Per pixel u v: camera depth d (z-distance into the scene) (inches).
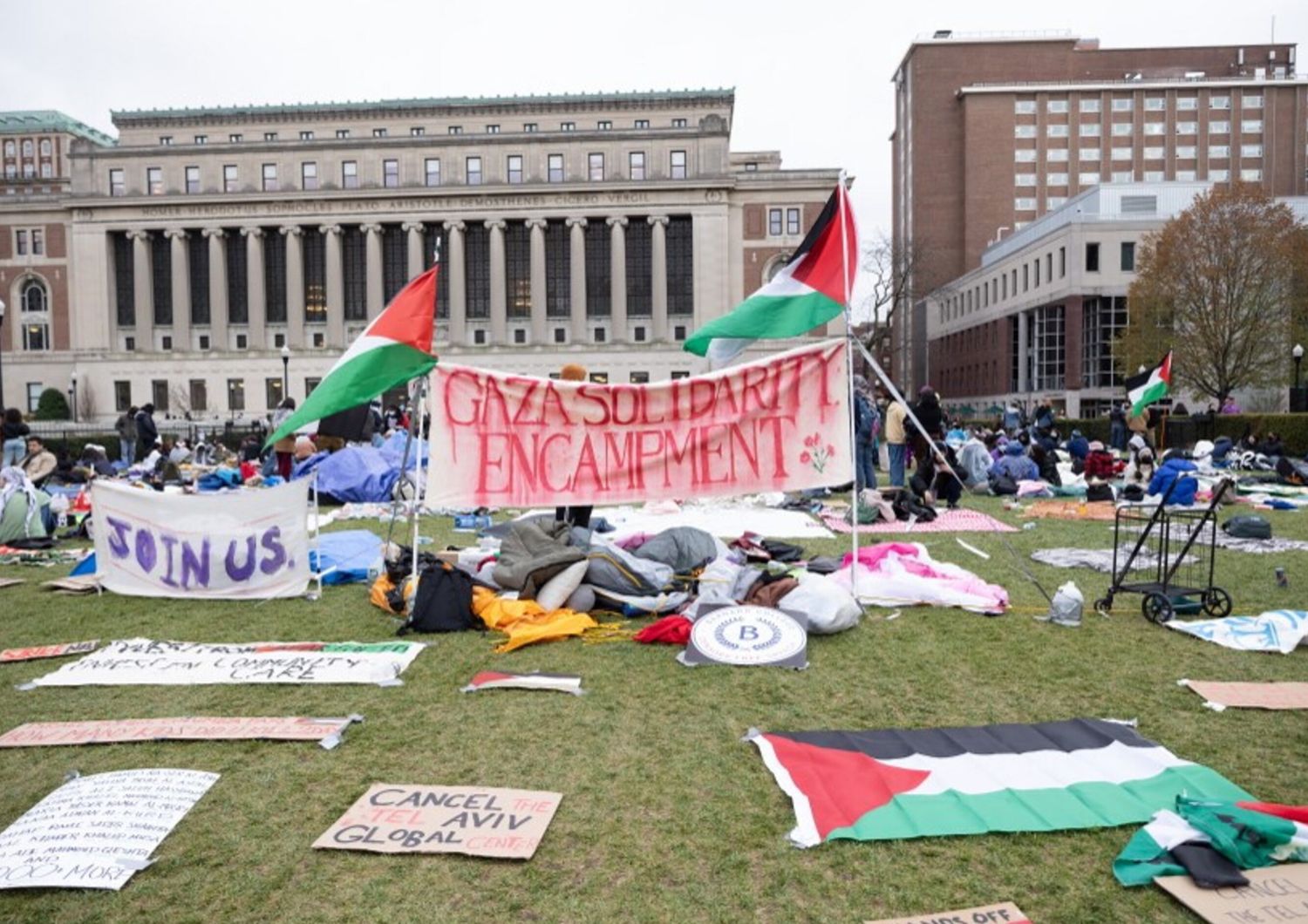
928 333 3597.4
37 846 147.6
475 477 306.3
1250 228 1627.7
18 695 225.6
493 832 151.8
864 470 617.0
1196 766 171.8
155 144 3058.6
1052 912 128.3
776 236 2874.0
